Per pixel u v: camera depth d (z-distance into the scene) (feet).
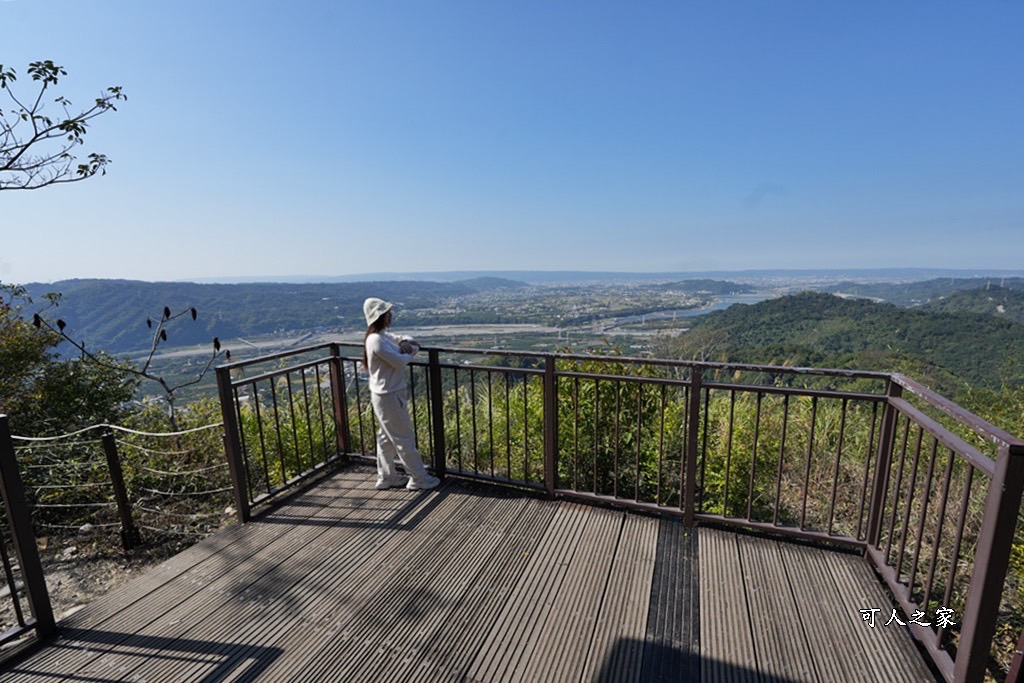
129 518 10.08
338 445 13.19
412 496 11.06
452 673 6.11
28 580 6.61
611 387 12.23
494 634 6.77
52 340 16.70
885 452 7.98
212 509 11.91
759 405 8.77
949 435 6.01
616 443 10.19
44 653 6.57
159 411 17.66
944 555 9.05
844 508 11.38
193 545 9.43
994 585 4.98
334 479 12.08
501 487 11.40
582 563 8.37
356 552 8.86
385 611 7.27
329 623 7.06
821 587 7.64
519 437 13.82
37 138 14.55
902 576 8.09
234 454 9.82
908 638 6.57
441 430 11.78
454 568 8.30
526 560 8.50
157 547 10.23
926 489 6.58
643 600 7.39
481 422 15.30
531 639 6.66
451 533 9.45
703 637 6.63
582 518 9.90
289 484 11.49
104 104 15.33
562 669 6.14
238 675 6.15
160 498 12.44
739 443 12.10
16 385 15.56
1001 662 6.48
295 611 7.32
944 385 13.73
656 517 9.86
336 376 12.89
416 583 7.91
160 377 17.42
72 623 7.12
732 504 11.36
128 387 18.37
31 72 13.97
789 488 12.33
